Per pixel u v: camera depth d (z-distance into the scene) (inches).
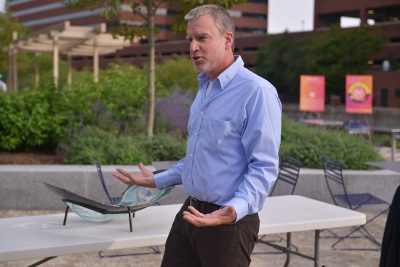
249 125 106.2
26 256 119.3
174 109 416.2
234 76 109.3
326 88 1539.1
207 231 109.2
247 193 103.7
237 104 107.3
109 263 213.8
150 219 145.7
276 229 144.9
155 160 330.6
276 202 171.0
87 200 131.9
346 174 305.4
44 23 3732.8
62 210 288.7
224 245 108.3
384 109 1158.3
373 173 307.6
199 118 111.6
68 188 287.4
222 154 108.6
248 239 110.0
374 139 669.9
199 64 108.0
